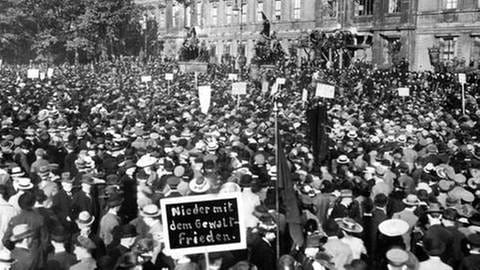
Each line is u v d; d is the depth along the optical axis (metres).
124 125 21.64
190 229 8.34
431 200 11.62
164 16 100.75
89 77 54.75
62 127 20.12
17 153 14.90
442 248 8.74
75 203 11.48
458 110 30.94
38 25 90.62
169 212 8.31
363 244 10.09
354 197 12.27
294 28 73.06
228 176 13.12
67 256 8.80
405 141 19.39
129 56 90.31
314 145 15.41
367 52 60.06
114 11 90.31
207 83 44.72
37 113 26.03
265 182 12.73
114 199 10.55
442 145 18.23
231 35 84.81
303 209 11.51
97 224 11.87
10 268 8.68
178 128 20.41
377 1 58.62
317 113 15.50
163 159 14.38
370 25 60.16
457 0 51.09
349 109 28.28
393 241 9.95
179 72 61.69
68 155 15.34
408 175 14.17
